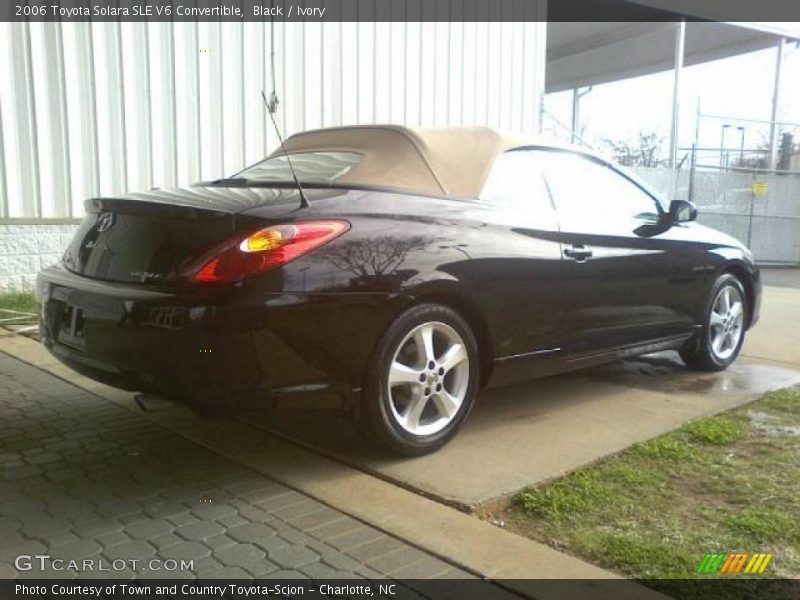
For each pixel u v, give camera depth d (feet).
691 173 45.47
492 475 10.84
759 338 22.94
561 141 14.99
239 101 28.40
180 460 11.32
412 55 33.73
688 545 8.93
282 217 9.89
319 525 9.28
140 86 26.02
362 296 10.26
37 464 11.05
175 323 9.38
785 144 56.54
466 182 12.85
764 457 11.92
